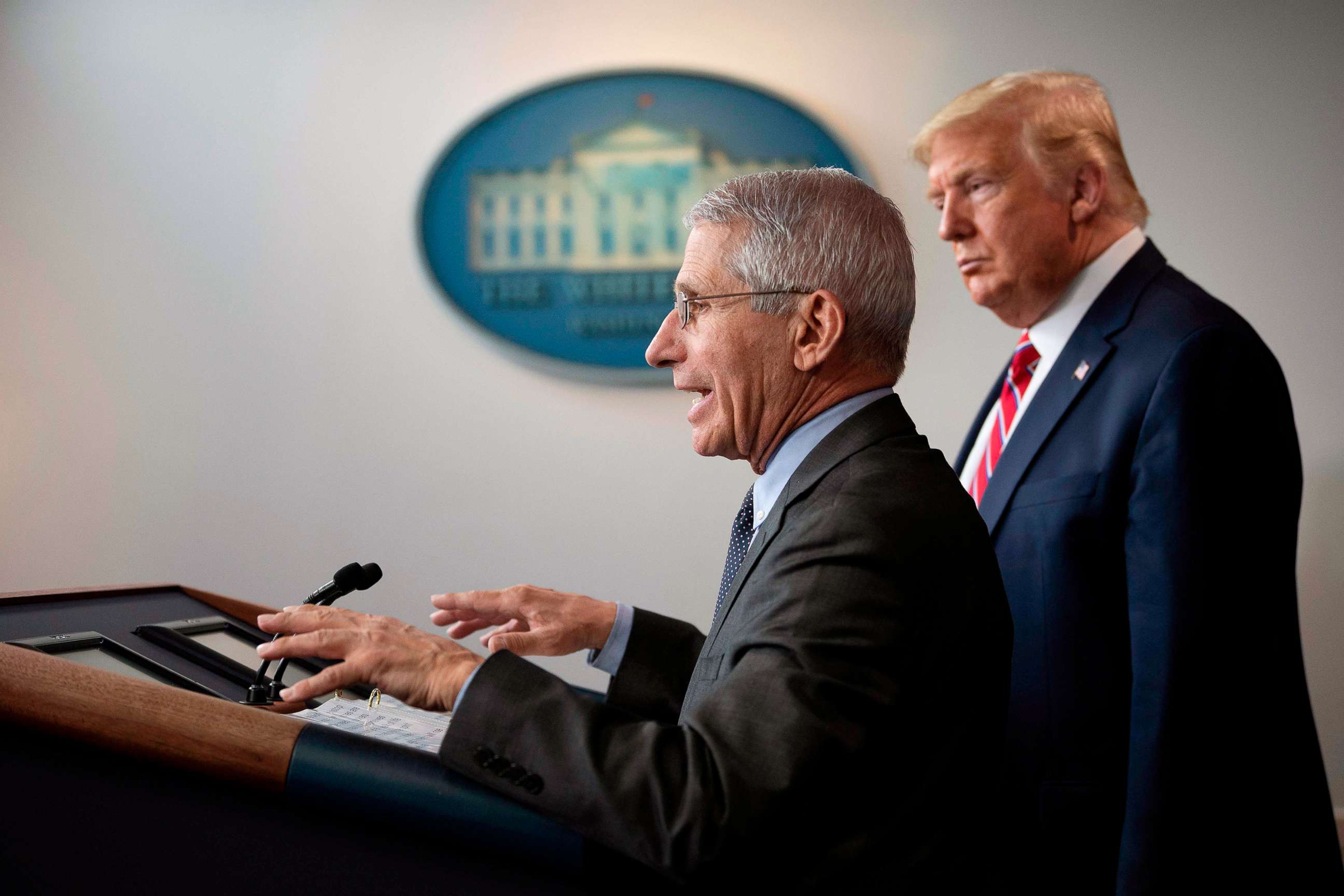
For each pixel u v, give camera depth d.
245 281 3.01
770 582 0.86
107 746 0.78
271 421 2.97
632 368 2.85
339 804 0.76
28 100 3.12
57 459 3.03
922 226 2.77
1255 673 1.30
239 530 2.96
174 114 3.08
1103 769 1.36
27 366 3.06
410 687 0.83
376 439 2.94
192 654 1.15
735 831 0.72
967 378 2.73
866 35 2.84
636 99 2.89
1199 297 1.47
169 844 0.78
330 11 3.04
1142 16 2.73
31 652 0.81
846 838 0.81
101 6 3.12
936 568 0.86
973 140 1.57
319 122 3.02
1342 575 2.56
